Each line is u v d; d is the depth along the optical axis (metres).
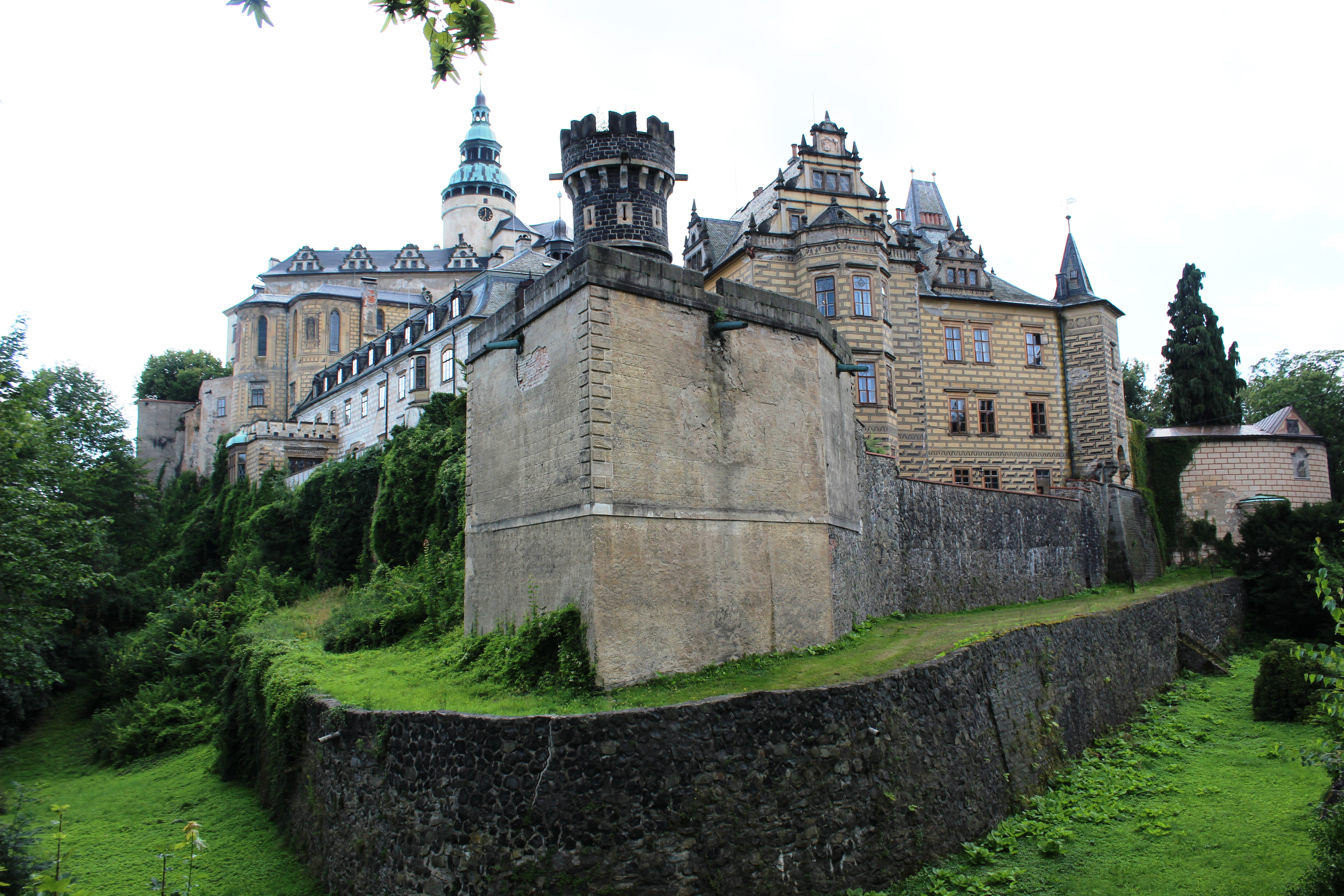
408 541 32.53
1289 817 15.43
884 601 24.75
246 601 33.97
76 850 16.64
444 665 18.84
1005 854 14.68
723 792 12.38
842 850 13.20
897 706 14.86
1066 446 44.81
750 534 17.86
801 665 17.16
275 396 72.44
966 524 29.34
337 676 18.62
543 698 15.04
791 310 19.80
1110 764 19.41
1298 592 35.69
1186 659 29.25
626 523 15.83
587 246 16.16
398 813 12.73
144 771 23.70
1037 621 21.61
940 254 44.50
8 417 23.52
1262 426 45.88
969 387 43.47
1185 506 44.44
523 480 17.86
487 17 7.15
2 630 21.84
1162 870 13.70
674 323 17.22
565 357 16.61
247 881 14.92
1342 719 11.22
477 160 95.62
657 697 14.70
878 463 25.59
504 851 11.38
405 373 48.59
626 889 11.45
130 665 30.48
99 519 30.62
